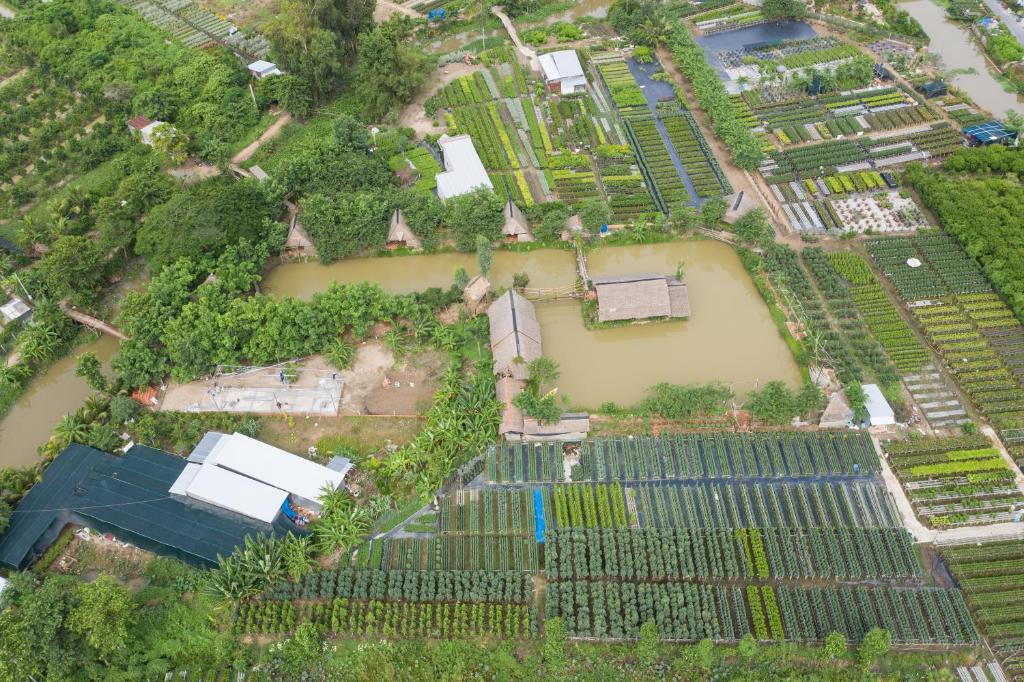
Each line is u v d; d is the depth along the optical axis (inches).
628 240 4311.0
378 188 4503.0
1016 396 3412.9
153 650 2714.1
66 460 3206.2
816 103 5251.0
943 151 4753.9
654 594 2805.1
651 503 3134.8
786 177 4677.7
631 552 2957.7
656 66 5812.0
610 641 2706.7
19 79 5738.2
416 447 3228.3
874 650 2514.8
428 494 3127.5
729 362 3678.6
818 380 3531.0
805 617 2733.8
